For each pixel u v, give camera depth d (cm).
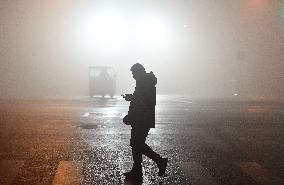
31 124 1418
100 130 1273
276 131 1272
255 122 1541
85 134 1178
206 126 1405
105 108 2177
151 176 680
